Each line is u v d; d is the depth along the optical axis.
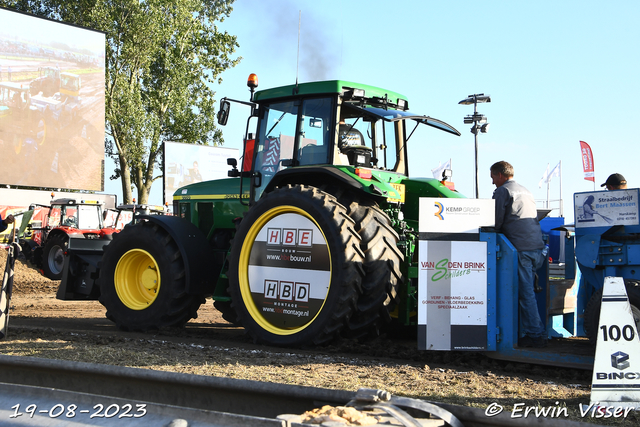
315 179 6.39
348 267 5.48
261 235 6.15
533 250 4.88
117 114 29.33
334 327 5.54
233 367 4.67
